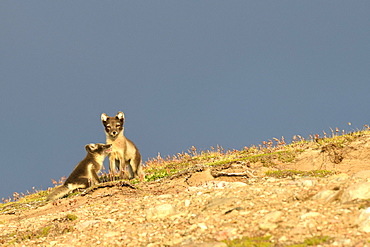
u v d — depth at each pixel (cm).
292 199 1867
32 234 2245
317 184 2084
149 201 2520
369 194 1680
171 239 1711
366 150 3531
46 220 2552
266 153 4303
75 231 2158
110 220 2197
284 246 1392
